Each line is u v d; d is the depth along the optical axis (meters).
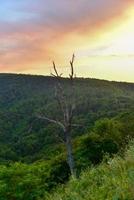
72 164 33.31
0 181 28.00
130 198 7.61
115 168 10.40
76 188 10.64
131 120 70.00
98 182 10.36
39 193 27.16
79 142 49.53
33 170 31.19
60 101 32.97
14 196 27.44
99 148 45.94
